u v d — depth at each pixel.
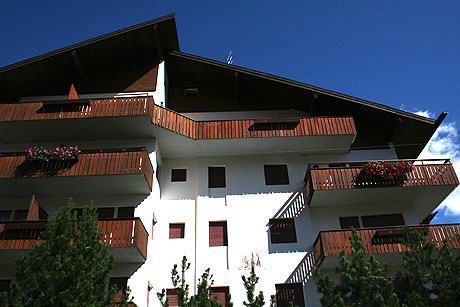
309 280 16.44
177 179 19.34
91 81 21.14
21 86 20.28
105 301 11.00
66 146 19.05
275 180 19.34
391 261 16.45
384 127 20.03
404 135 19.48
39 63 19.45
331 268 16.59
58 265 10.51
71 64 20.30
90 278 11.00
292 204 18.44
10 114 18.09
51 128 18.42
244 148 19.38
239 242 17.38
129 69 21.45
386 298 10.76
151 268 16.56
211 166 19.69
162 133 18.47
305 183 18.72
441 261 11.61
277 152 19.83
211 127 18.95
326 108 20.38
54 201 17.70
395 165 17.39
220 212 18.23
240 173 19.38
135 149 17.27
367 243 15.86
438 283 11.29
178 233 17.86
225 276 16.55
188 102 21.64
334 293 11.29
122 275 15.63
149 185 17.25
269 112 21.14
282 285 16.39
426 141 19.20
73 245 11.66
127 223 15.28
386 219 18.25
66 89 20.94
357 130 20.58
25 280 10.62
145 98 18.25
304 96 20.17
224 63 20.34
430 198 18.22
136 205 17.39
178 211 18.28
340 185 17.31
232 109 21.33
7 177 16.47
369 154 19.89
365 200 18.23
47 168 16.69
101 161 16.89
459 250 15.82
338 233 16.09
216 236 17.73
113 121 18.00
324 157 19.94
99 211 17.39
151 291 16.22
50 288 10.12
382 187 17.27
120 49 20.95
